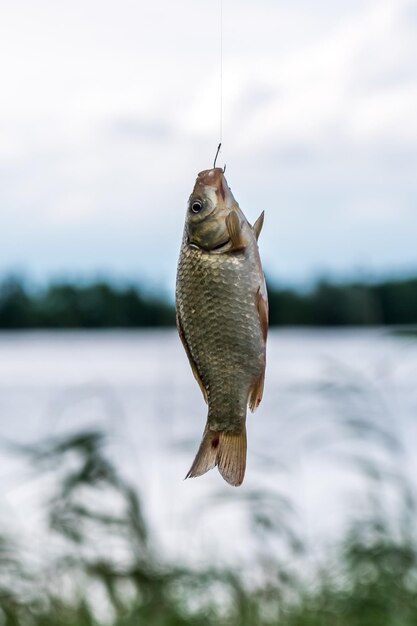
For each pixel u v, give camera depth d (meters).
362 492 7.60
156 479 8.88
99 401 8.75
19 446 7.50
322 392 7.87
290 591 7.38
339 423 7.75
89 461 7.30
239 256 3.95
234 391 3.93
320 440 7.86
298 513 7.63
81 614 7.11
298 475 8.27
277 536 7.55
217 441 3.93
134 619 6.84
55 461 7.40
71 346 43.72
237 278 3.94
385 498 7.45
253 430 9.17
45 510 7.33
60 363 34.91
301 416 7.96
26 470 7.65
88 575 7.18
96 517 7.20
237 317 3.94
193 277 3.99
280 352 26.58
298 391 7.96
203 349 3.98
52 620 7.10
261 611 7.23
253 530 7.59
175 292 4.06
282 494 7.92
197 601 7.23
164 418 9.70
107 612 7.29
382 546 7.16
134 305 18.48
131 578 7.12
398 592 6.94
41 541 7.33
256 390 3.97
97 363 32.75
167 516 7.88
